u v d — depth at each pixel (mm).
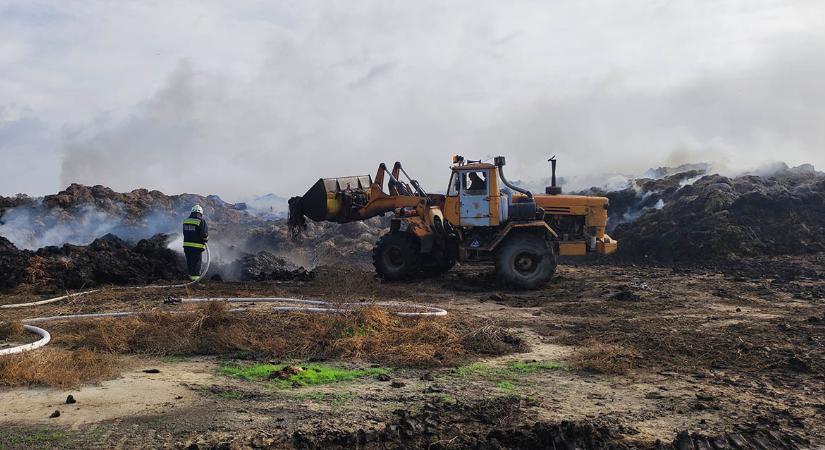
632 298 11680
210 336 7875
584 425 4992
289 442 4781
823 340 8203
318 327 8352
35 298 11844
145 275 14781
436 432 4996
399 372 6789
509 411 5512
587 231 14516
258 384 6270
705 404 5727
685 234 19156
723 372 6855
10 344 7789
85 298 11531
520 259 13375
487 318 9805
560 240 14414
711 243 18438
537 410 5555
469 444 4750
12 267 13328
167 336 7812
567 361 7258
